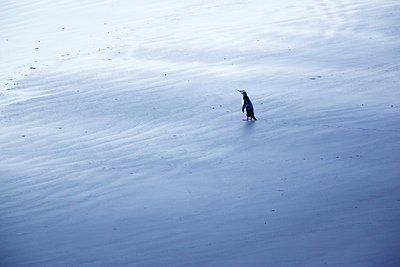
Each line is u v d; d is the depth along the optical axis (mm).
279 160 42656
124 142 46906
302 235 33562
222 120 49719
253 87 55938
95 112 52844
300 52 64250
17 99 56562
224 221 35531
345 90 54438
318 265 30562
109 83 58906
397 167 40906
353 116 49094
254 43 67500
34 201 39250
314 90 54719
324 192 38219
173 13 78875
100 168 43000
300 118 49344
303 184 39344
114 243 34062
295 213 35969
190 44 68125
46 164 44125
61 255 33250
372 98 52562
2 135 49375
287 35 69312
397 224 34094
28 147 47000
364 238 32844
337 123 48062
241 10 78688
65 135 48719
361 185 38875
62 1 85500
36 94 57531
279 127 47844
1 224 36781
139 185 40406
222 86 56531
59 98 56344
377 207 36125
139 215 36781
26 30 76188
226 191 38938
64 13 81125
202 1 83125
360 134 46031
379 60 61188
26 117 52719
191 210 36938
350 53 63406
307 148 44281
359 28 70312
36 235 35438
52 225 36438
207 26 73500
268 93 54469
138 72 61062
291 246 32500
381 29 69625
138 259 32312
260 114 50562
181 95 55156
